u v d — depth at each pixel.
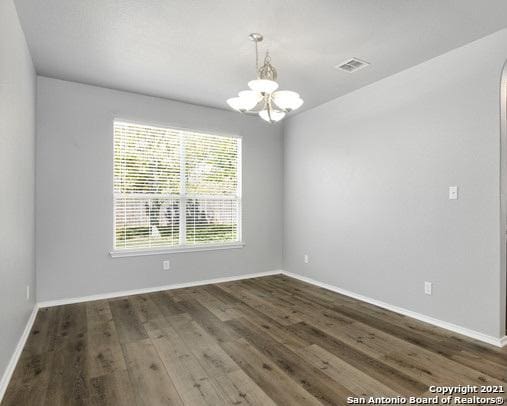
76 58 3.06
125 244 3.97
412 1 2.17
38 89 3.47
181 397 1.88
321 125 4.39
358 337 2.72
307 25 2.47
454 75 2.85
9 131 2.11
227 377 2.10
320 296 3.94
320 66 3.19
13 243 2.25
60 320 3.10
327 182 4.29
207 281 4.54
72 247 3.64
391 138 3.42
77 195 3.67
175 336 2.75
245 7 2.25
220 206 4.67
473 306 2.72
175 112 4.25
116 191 3.92
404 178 3.28
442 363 2.28
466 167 2.76
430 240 3.04
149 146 4.12
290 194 5.02
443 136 2.93
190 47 2.83
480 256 2.67
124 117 3.91
